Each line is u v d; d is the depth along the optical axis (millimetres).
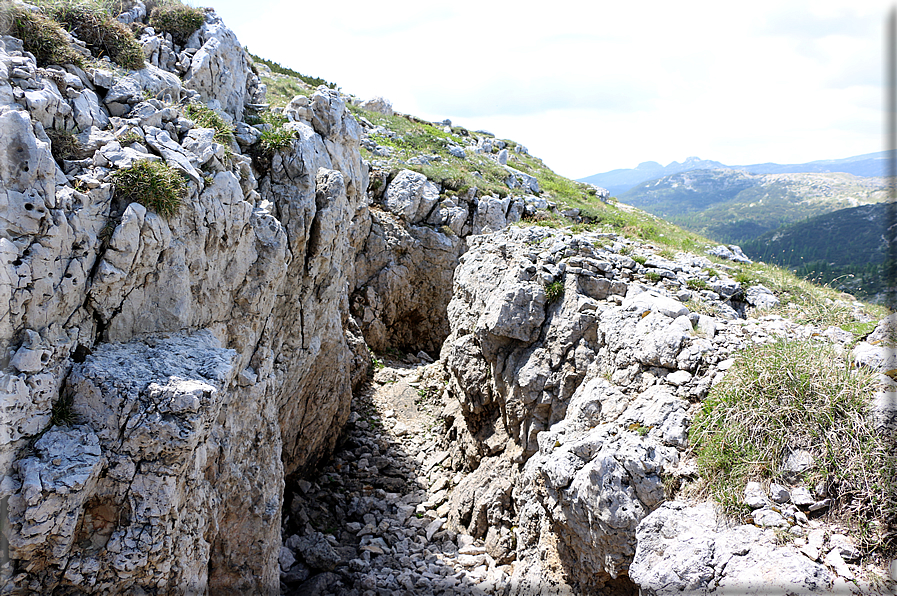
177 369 8344
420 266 28859
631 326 12102
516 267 15133
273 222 11867
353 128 18594
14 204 6984
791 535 7539
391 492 17781
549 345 13727
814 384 8516
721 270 16031
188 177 9391
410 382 23844
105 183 8203
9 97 7727
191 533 8875
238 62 14680
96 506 7578
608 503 9203
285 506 16375
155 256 8703
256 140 13250
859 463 7645
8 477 6746
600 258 14398
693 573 7613
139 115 9695
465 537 14984
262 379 11992
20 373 6953
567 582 10945
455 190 30969
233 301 11141
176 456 7812
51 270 7340
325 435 18266
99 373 7645
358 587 13578
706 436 9172
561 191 42531
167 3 14219
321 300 15508
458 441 18328
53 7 10367
